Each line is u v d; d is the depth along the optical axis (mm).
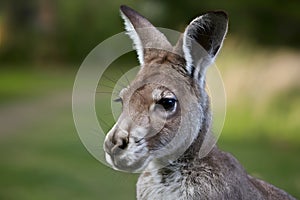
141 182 5375
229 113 17234
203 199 5102
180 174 5172
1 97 27516
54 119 21094
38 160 14117
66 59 45625
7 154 15070
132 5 19750
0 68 43781
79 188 11406
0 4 46094
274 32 18906
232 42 18031
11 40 46250
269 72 17297
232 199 5145
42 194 11055
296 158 14008
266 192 5699
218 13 5055
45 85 32906
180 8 19000
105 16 43219
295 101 16859
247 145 15586
